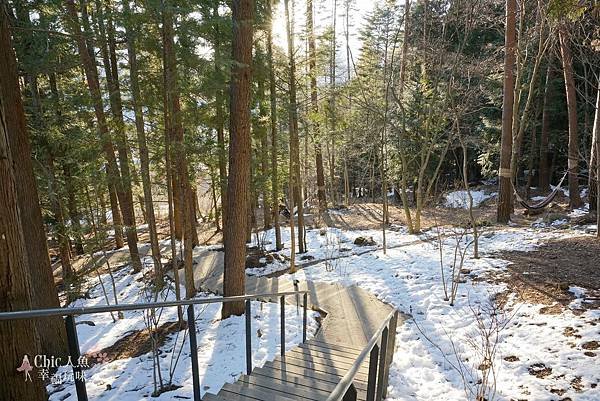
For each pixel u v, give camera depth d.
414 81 15.51
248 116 6.54
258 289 8.69
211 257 12.22
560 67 14.94
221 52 6.51
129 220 11.64
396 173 17.44
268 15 7.92
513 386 3.82
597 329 4.47
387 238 12.45
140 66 6.96
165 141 6.96
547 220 11.09
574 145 11.27
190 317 3.17
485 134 16.56
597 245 7.84
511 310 5.57
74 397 4.54
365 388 3.76
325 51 9.91
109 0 6.68
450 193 19.16
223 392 3.62
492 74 13.47
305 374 4.24
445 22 11.34
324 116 10.31
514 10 11.31
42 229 5.76
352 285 8.14
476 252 8.43
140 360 5.52
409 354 4.90
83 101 7.49
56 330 5.87
